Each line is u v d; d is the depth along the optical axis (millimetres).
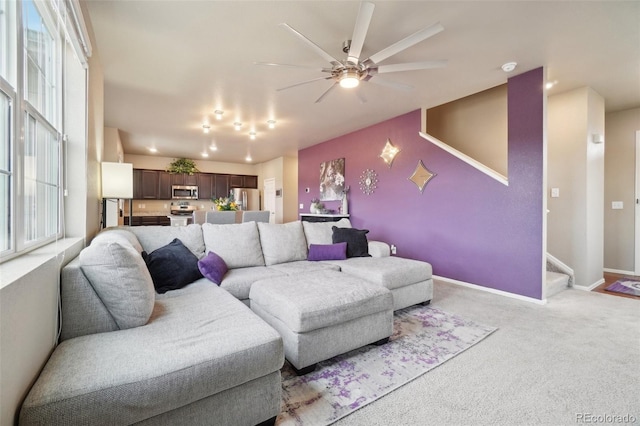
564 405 1508
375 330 2092
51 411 903
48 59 1717
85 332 1409
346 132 5758
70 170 1967
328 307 1847
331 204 6273
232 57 2887
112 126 5273
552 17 2258
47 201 1670
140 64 3014
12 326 854
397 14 2227
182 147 7176
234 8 2170
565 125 3770
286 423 1391
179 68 3105
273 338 1358
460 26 2383
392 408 1490
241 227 3082
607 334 2350
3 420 790
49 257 1270
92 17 2256
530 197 3234
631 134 4465
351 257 3506
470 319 2676
